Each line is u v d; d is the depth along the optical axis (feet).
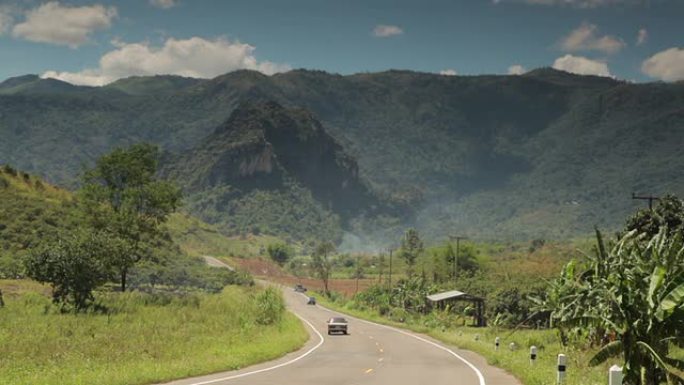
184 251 545.44
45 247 189.37
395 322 271.69
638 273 68.54
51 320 154.81
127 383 70.85
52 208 357.41
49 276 183.01
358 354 129.49
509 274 409.69
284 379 81.15
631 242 91.71
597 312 72.02
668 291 65.62
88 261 187.83
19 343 108.78
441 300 262.06
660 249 71.41
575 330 101.09
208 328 154.20
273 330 170.19
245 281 464.65
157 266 394.52
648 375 66.33
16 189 384.68
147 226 256.11
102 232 215.10
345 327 199.31
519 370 90.84
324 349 141.08
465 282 335.47
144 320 166.81
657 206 182.60
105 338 121.08
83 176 256.93
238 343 126.31
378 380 83.97
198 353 103.81
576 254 518.37
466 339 166.40
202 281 408.87
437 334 190.39
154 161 258.78
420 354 132.57
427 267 576.61
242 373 86.63
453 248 499.92
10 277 264.31
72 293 187.93
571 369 88.69
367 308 355.77
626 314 67.05
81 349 103.14
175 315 182.70
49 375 72.59
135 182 256.52
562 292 109.60
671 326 66.33
